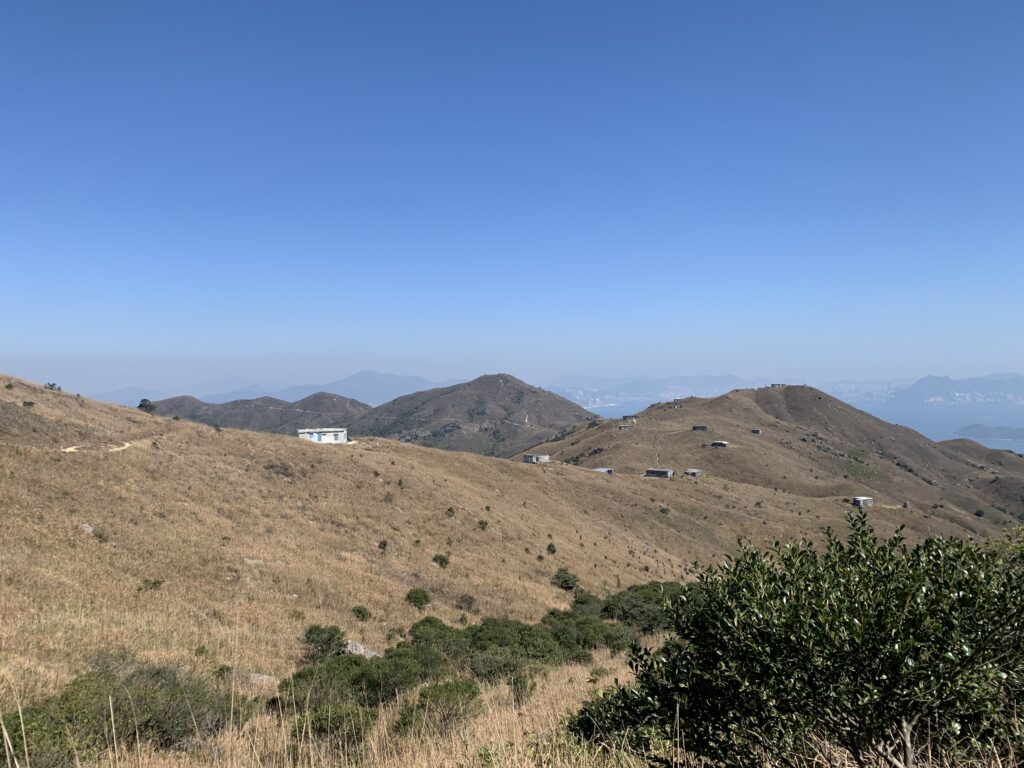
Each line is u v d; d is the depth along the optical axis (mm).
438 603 31375
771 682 2957
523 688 11469
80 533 24922
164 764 6352
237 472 41562
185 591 23203
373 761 5816
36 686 9570
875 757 2977
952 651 2596
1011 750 2775
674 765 3654
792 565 3287
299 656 18797
